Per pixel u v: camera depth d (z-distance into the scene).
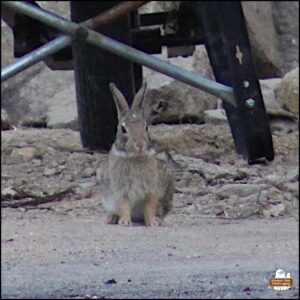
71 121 44.56
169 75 27.02
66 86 47.59
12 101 47.16
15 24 33.50
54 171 34.91
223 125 41.03
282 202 31.62
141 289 20.44
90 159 35.69
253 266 22.41
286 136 39.84
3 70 24.23
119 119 28.94
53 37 33.44
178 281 21.05
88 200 32.72
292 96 42.62
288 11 54.28
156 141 38.12
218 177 34.03
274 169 34.66
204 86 27.72
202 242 25.45
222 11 27.56
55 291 20.38
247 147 29.80
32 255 23.98
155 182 28.91
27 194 32.88
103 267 22.55
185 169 34.62
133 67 36.94
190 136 38.72
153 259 23.42
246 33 27.88
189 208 31.58
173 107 42.75
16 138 38.62
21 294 20.19
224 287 20.56
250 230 27.31
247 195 32.16
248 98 28.50
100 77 35.72
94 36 25.22
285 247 24.48
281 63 52.78
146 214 28.89
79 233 26.97
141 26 36.91
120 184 28.89
